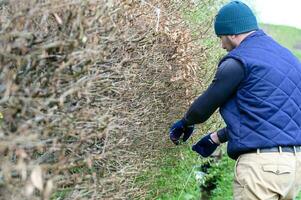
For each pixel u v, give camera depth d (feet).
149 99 14.73
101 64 11.16
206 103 11.91
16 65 7.75
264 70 11.36
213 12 22.99
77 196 9.53
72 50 8.15
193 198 18.84
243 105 11.46
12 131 7.68
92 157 9.90
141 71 14.11
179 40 15.64
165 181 17.42
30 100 7.83
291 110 11.34
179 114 16.83
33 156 8.54
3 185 7.25
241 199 11.52
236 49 11.91
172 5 17.11
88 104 9.73
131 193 13.10
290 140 11.21
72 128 9.00
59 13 8.23
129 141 13.62
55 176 8.33
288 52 12.19
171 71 15.61
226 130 13.03
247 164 11.39
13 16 7.52
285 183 11.27
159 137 16.14
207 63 19.69
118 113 12.84
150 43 14.20
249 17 12.35
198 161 20.17
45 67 8.18
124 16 12.19
